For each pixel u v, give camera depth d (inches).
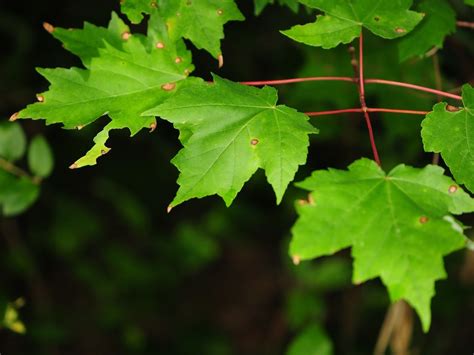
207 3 31.1
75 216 64.0
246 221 74.1
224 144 29.6
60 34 31.0
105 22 63.2
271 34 61.9
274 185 29.4
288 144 29.5
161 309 66.1
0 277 61.9
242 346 67.9
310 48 39.0
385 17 30.6
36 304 61.4
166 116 29.6
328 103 44.4
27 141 62.3
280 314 70.1
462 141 29.8
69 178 70.2
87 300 64.8
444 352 50.3
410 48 32.9
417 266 28.8
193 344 64.2
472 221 46.3
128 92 30.7
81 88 30.5
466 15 37.0
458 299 50.3
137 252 69.7
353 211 29.1
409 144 40.8
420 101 38.1
